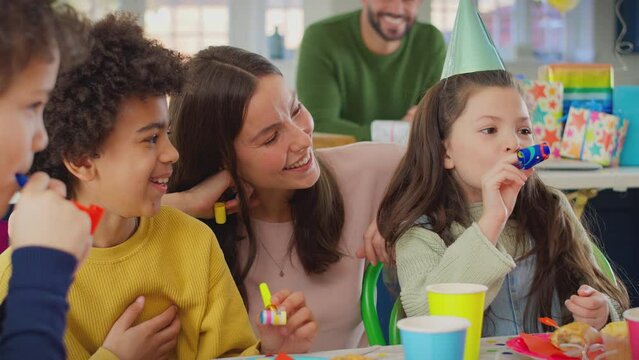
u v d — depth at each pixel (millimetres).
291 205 1599
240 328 1338
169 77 1196
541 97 2602
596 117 2566
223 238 1569
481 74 1547
